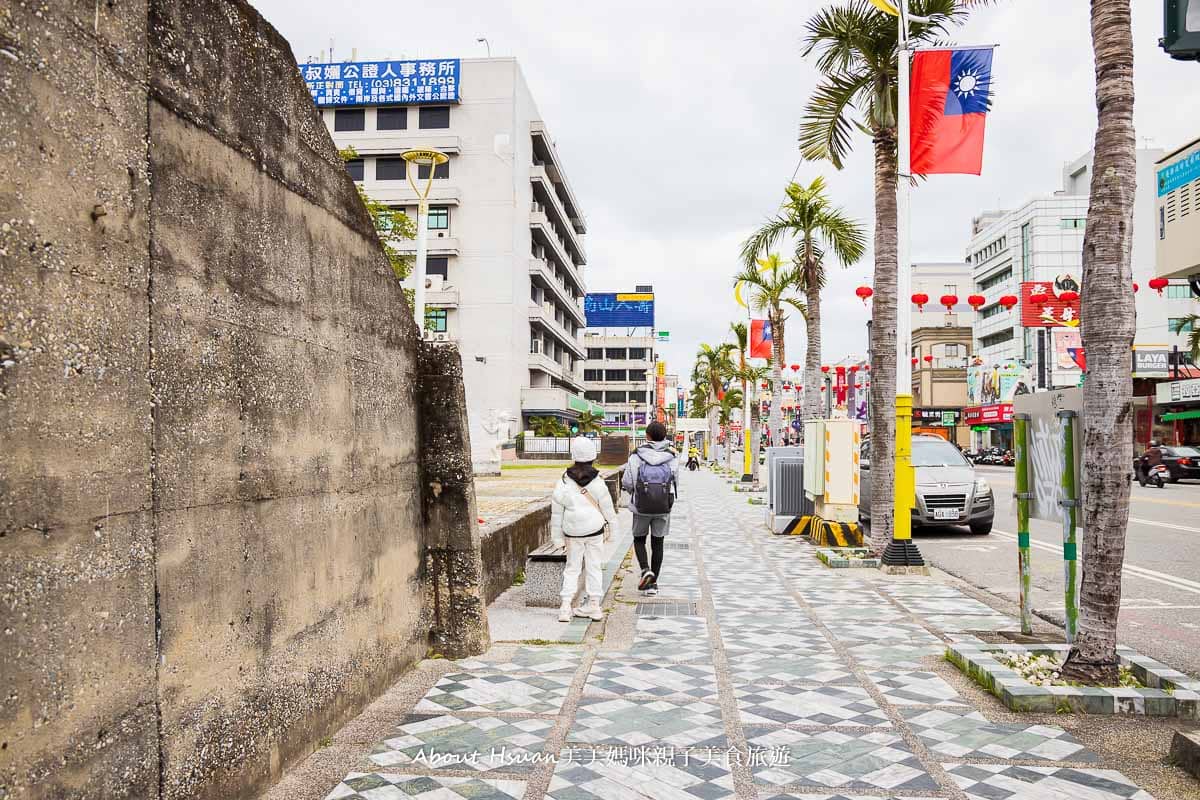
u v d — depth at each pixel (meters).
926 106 10.27
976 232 94.50
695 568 10.98
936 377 76.75
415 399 5.99
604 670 5.79
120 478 2.66
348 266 4.71
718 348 57.91
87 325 2.52
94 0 2.58
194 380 3.10
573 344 76.12
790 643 6.67
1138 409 43.88
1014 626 7.35
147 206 2.83
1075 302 40.59
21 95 2.26
